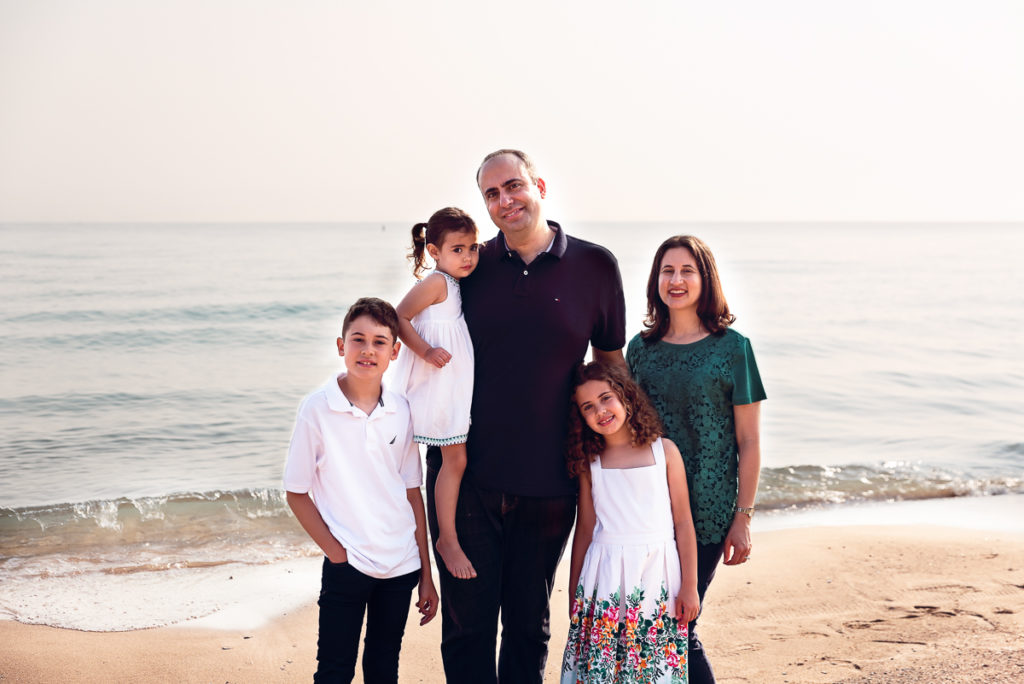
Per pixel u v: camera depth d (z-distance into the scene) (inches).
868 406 470.3
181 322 794.2
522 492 119.7
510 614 125.8
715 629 173.2
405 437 118.5
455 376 119.3
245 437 398.3
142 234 3718.0
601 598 120.0
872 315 919.0
